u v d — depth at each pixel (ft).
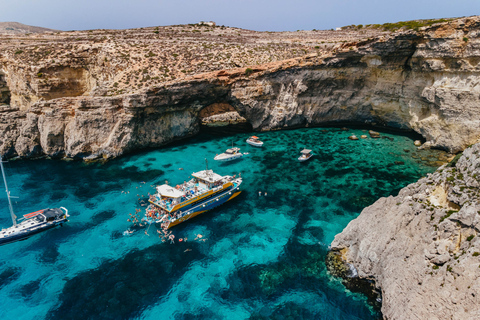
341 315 93.76
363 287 102.12
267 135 264.31
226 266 115.75
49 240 132.46
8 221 144.05
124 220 145.07
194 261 118.83
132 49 268.41
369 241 104.88
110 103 212.23
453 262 76.33
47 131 211.20
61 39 302.04
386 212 107.96
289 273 110.93
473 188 85.61
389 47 220.23
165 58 265.54
